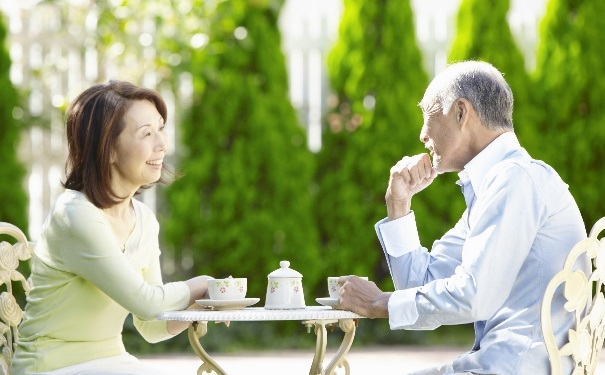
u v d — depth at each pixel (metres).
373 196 14.92
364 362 12.67
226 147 14.87
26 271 14.13
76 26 15.67
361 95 14.92
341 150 15.10
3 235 14.25
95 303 5.84
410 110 14.80
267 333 14.64
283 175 14.75
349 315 5.59
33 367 5.76
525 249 5.43
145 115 5.86
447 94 5.87
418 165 6.39
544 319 5.16
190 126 14.80
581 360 5.42
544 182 5.52
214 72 14.59
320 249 15.03
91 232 5.65
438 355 13.31
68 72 15.71
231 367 12.39
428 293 5.52
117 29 15.09
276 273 5.89
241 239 14.68
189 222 14.73
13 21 15.67
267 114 14.78
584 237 5.66
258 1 14.71
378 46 14.95
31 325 5.87
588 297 5.39
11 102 14.38
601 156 14.80
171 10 14.80
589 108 14.82
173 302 5.87
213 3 14.78
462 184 5.98
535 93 14.95
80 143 5.84
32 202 15.55
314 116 16.12
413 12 14.95
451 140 5.89
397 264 6.36
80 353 5.84
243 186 14.70
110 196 5.85
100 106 5.80
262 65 14.82
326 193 15.06
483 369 5.51
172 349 14.20
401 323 5.57
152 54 15.16
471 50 14.80
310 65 16.23
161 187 15.38
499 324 5.54
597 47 14.80
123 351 6.12
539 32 15.09
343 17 15.08
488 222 5.43
